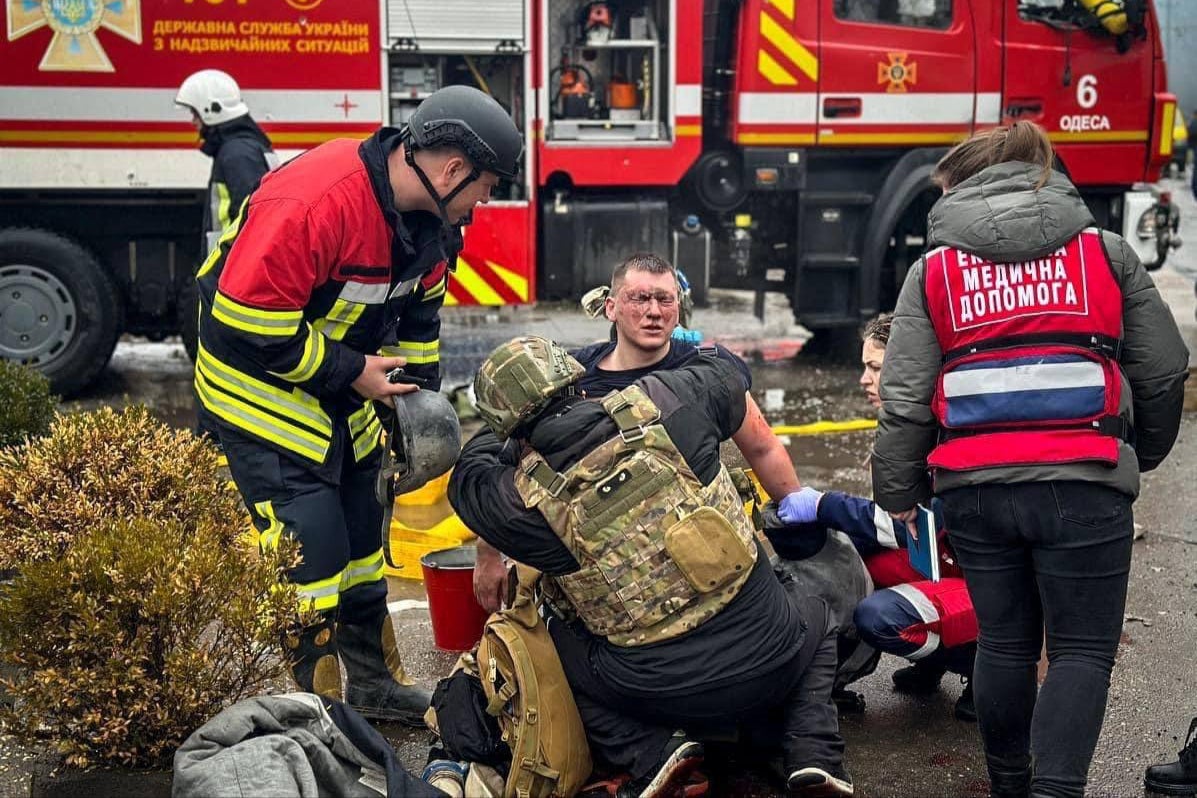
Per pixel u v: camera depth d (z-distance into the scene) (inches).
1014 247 150.5
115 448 172.4
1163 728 189.5
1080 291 150.5
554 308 436.1
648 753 158.4
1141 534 275.1
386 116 376.8
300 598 167.2
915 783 173.9
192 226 385.4
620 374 169.5
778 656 156.9
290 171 167.9
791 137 405.4
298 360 165.8
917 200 434.0
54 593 148.3
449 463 170.7
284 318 163.6
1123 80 418.9
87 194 373.4
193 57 363.9
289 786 135.4
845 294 423.2
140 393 392.2
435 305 186.7
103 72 360.8
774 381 419.5
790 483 183.8
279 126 371.6
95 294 374.3
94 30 358.6
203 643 155.1
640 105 399.9
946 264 153.9
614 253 402.6
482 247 393.4
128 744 153.2
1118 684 203.6
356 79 373.1
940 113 410.0
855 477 314.5
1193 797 170.2
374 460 187.5
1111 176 423.2
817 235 418.6
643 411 152.9
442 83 387.2
